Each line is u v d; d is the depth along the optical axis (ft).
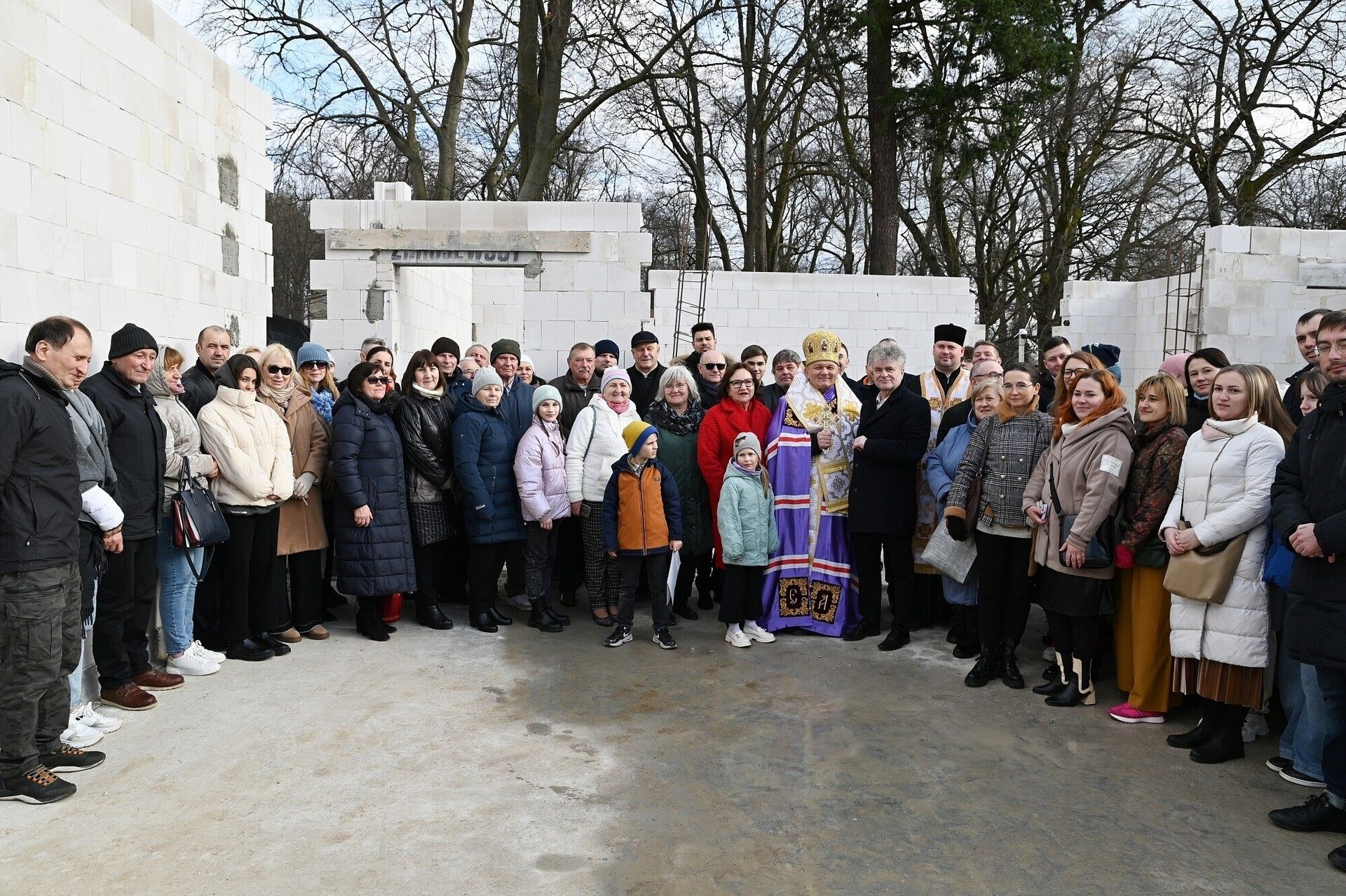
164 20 18.62
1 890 9.59
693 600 23.06
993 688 16.43
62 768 12.38
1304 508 11.24
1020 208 74.23
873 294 49.21
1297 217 66.69
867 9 50.34
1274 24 60.90
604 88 60.08
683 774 12.61
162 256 18.60
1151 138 65.36
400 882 9.82
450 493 20.11
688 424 21.03
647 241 33.12
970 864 10.38
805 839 10.87
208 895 9.54
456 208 32.83
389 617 20.24
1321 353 11.25
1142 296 52.90
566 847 10.61
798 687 16.30
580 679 16.58
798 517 19.69
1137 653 14.83
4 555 11.35
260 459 17.01
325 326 32.78
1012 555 16.48
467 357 23.16
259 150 23.36
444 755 13.12
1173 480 14.20
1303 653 10.99
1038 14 46.88
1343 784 10.89
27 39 14.39
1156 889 9.91
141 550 14.87
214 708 14.80
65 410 12.07
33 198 14.57
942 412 20.63
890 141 54.19
